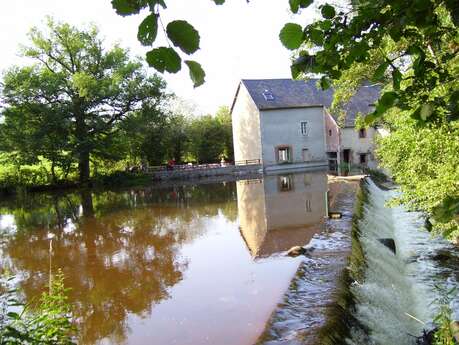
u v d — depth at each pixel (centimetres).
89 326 718
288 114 3922
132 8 137
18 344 306
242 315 702
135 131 3456
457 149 789
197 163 4884
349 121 3803
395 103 199
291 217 1559
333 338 539
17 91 3075
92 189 3262
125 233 1502
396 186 2327
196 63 139
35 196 2956
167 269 1034
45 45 3366
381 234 1262
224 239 1309
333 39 184
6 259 1221
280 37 185
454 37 204
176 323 701
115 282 958
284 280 841
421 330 674
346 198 1756
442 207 188
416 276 957
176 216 1792
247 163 3956
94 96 3266
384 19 179
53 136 3244
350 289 723
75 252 1269
